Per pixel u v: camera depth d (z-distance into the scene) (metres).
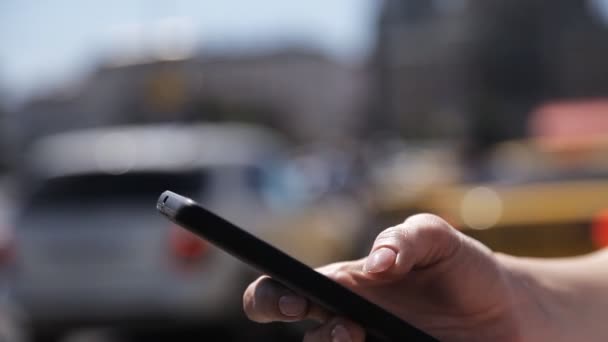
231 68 68.19
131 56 56.84
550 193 4.29
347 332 0.93
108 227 5.30
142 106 52.22
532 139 8.25
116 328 5.38
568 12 37.25
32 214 5.50
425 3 49.78
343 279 1.12
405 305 1.12
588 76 36.94
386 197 5.70
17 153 39.56
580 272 1.26
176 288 5.19
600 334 1.18
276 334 5.55
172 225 5.25
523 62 36.75
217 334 5.86
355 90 59.47
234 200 5.64
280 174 6.66
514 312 1.12
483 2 37.91
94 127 57.22
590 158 5.15
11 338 5.31
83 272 5.31
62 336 5.51
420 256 1.01
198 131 7.36
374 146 40.94
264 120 53.97
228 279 5.30
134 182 5.53
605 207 3.94
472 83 36.97
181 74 21.61
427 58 48.72
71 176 5.64
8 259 5.45
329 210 7.49
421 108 47.88
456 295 1.09
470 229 4.14
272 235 5.86
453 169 11.04
